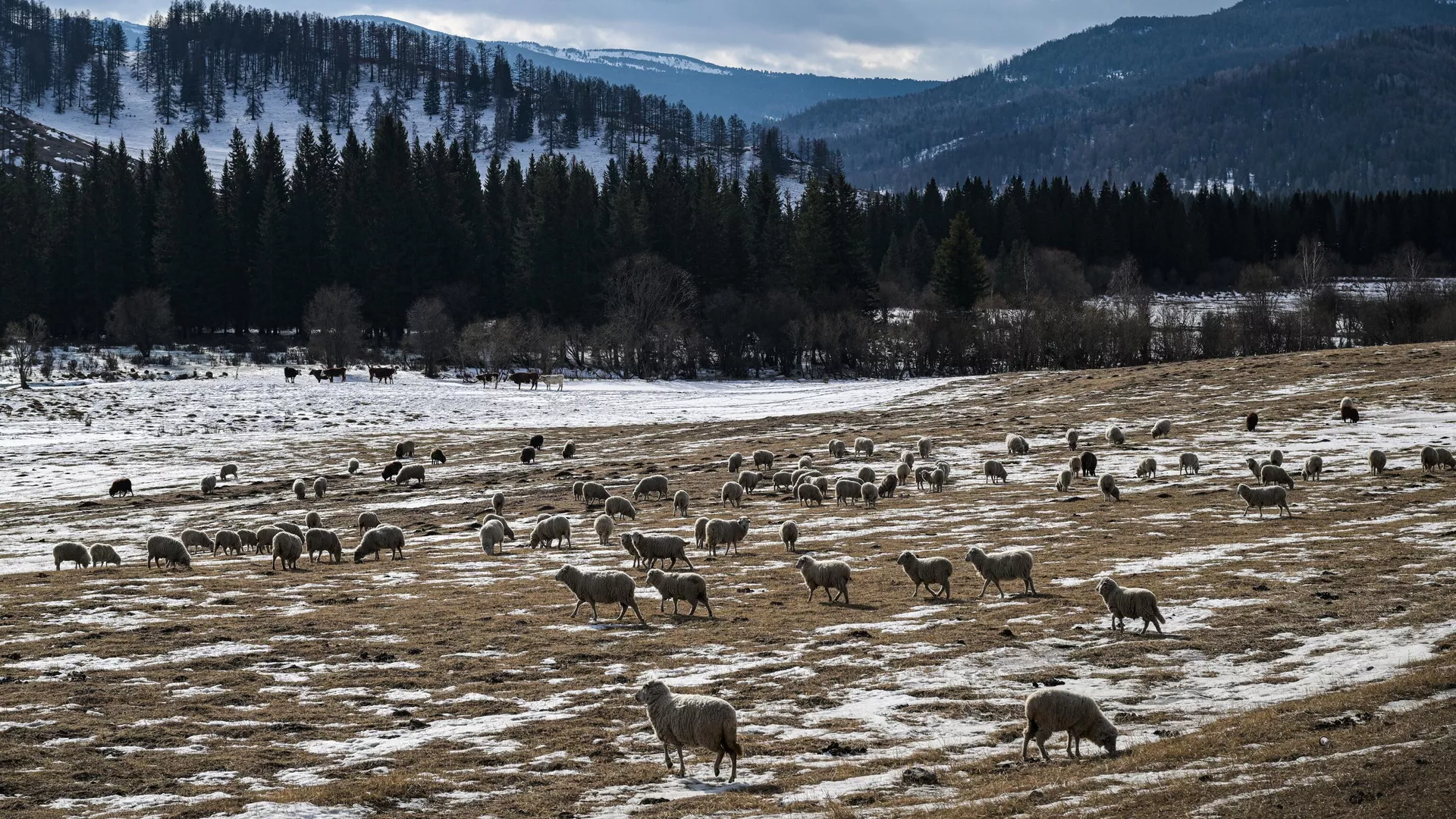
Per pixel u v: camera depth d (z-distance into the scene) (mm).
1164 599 26578
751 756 17656
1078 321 127625
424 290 149625
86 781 16594
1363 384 70750
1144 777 15086
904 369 133500
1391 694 17609
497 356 127375
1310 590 26359
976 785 15844
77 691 21234
